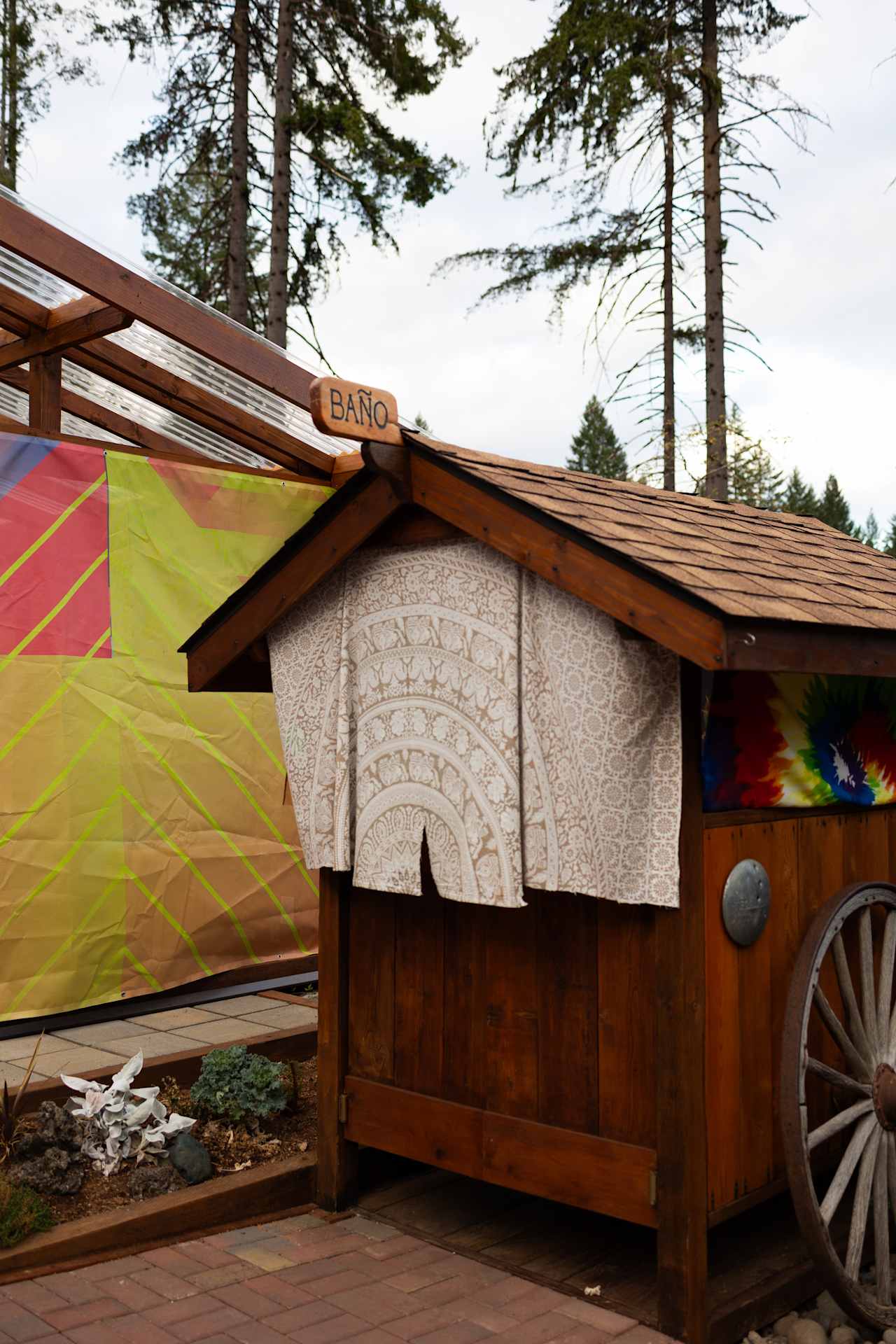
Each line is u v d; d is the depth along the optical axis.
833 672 3.28
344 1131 4.22
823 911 3.54
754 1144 3.49
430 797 3.72
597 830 3.33
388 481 3.65
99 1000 6.34
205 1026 6.11
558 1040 3.61
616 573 3.13
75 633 6.38
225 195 15.73
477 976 3.84
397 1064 4.07
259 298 16.95
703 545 3.65
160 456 6.86
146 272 6.42
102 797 6.43
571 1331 3.29
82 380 7.58
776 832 3.63
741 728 3.52
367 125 14.34
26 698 6.16
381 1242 3.93
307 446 8.07
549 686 3.45
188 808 6.84
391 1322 3.34
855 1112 3.56
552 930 3.63
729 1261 3.77
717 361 15.11
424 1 14.30
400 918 4.08
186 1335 3.21
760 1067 3.53
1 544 6.11
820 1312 3.65
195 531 7.00
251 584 4.18
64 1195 3.90
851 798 3.96
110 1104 4.18
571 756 3.39
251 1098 4.59
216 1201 4.00
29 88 18.69
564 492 3.69
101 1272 3.60
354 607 4.00
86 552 6.45
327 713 4.09
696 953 3.25
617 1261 3.81
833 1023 3.53
